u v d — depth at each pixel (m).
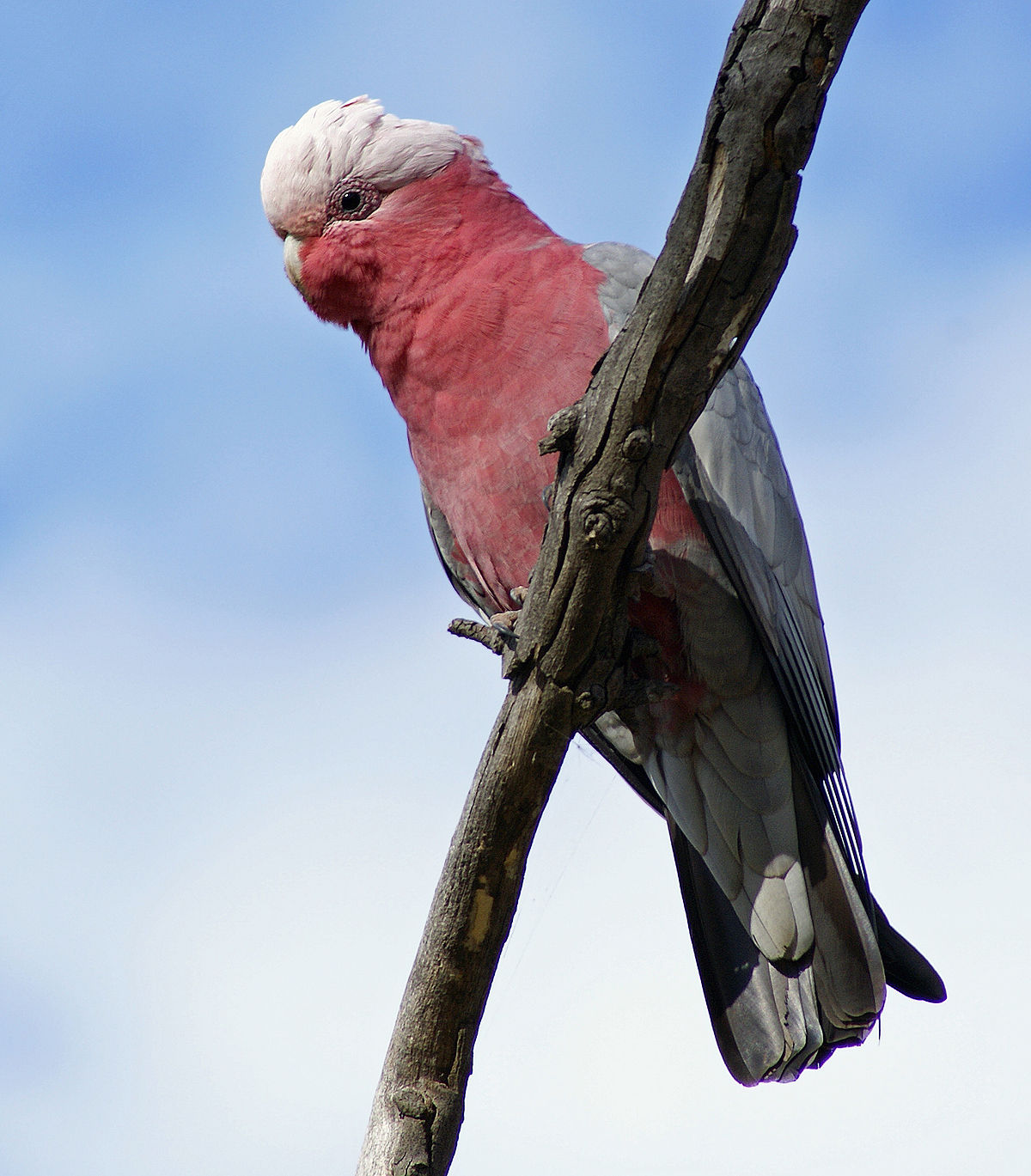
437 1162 6.29
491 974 6.46
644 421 5.63
